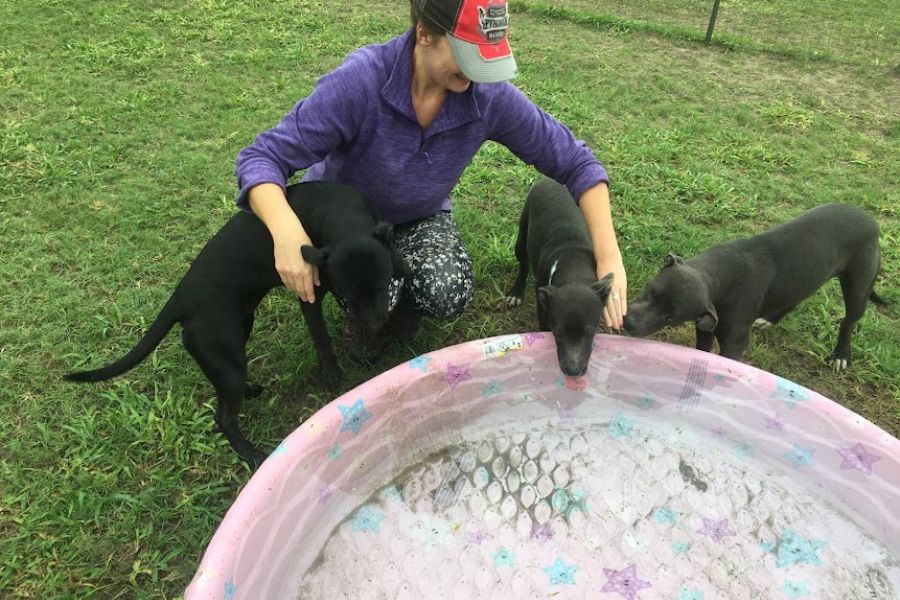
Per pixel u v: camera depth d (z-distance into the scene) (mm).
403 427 2932
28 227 4355
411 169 3072
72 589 2535
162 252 4254
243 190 2717
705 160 5633
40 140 5293
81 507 2787
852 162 5777
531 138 3148
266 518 2365
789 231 3465
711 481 2885
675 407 3143
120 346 3576
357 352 3562
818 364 3744
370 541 2654
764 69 7688
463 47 2443
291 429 3225
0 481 2893
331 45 7301
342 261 2783
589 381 3209
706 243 4555
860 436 2697
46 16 7527
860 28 9117
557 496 2838
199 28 7562
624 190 5078
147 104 5887
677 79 7223
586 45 8008
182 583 2578
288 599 2443
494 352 3021
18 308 3740
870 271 3553
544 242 3574
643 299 3258
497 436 3092
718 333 3463
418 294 3268
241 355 2863
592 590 2529
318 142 2863
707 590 2529
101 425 3143
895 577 2559
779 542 2670
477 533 2703
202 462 3020
